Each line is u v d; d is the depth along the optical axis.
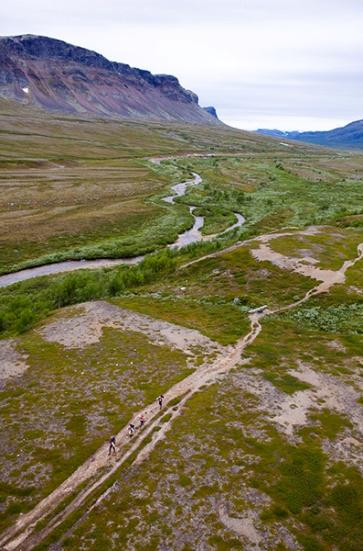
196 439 30.45
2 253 90.12
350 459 28.33
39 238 100.81
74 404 35.53
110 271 80.12
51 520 24.61
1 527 24.41
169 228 111.56
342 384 37.28
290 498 25.27
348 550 22.17
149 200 145.62
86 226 111.75
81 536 23.45
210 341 46.62
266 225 111.44
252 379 38.12
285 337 47.19
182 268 74.94
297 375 38.81
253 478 26.81
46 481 27.48
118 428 32.22
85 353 44.62
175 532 23.47
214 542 22.78
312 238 84.19
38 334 50.47
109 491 26.33
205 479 26.92
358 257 73.88
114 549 22.62
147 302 60.59
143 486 26.59
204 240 100.75
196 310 56.91
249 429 31.38
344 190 169.25
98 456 29.42
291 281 63.78
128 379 39.09
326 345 44.81
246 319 52.50
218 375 39.03
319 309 54.47
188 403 34.75
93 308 58.12
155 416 33.41
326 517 24.03
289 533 23.16
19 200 134.88
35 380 39.72
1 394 37.72
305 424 31.95
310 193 161.62
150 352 44.25
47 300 65.06
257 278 65.75
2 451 30.27
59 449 30.25
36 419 33.75
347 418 32.72
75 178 177.38
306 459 28.27
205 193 158.88
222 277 68.12
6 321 56.69
